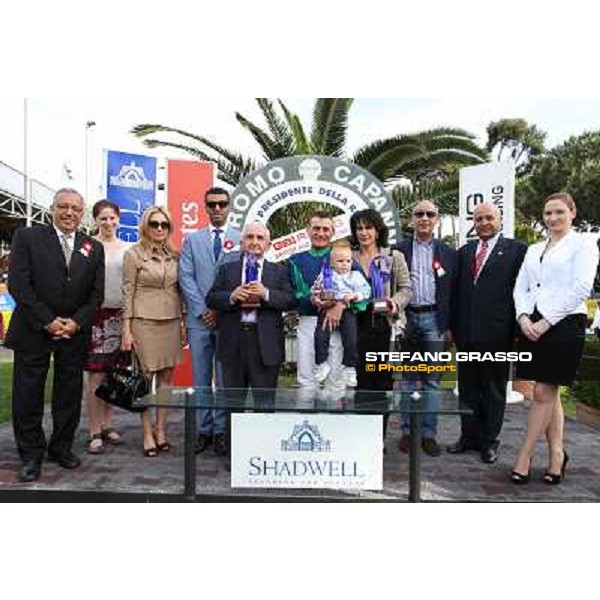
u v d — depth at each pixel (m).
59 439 4.15
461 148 10.48
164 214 4.37
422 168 10.66
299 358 4.35
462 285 4.50
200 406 3.45
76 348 4.09
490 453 4.39
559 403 3.92
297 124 9.78
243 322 4.00
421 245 4.56
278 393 3.76
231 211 5.92
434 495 3.67
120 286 4.54
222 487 3.74
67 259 4.01
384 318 4.30
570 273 3.70
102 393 4.29
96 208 4.63
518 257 4.32
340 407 3.41
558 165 18.95
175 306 4.45
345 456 3.47
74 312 4.03
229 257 4.48
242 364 4.04
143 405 3.47
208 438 4.65
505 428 5.53
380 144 9.92
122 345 4.34
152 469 4.12
